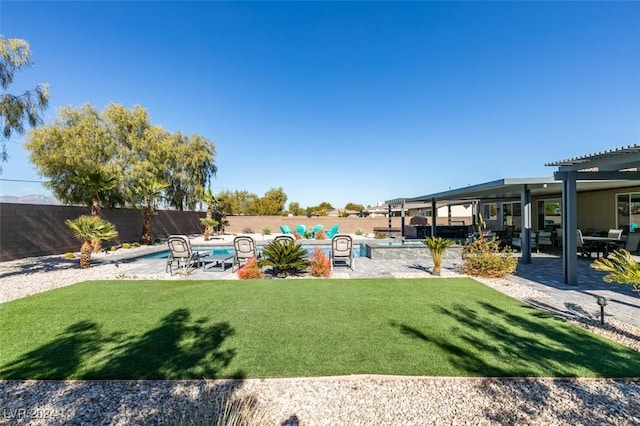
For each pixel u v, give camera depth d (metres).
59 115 14.23
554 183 8.08
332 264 9.28
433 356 3.25
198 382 2.80
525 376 2.85
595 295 5.79
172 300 5.48
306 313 4.69
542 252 11.88
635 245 8.89
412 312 4.73
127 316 4.61
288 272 8.20
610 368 2.98
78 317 4.57
